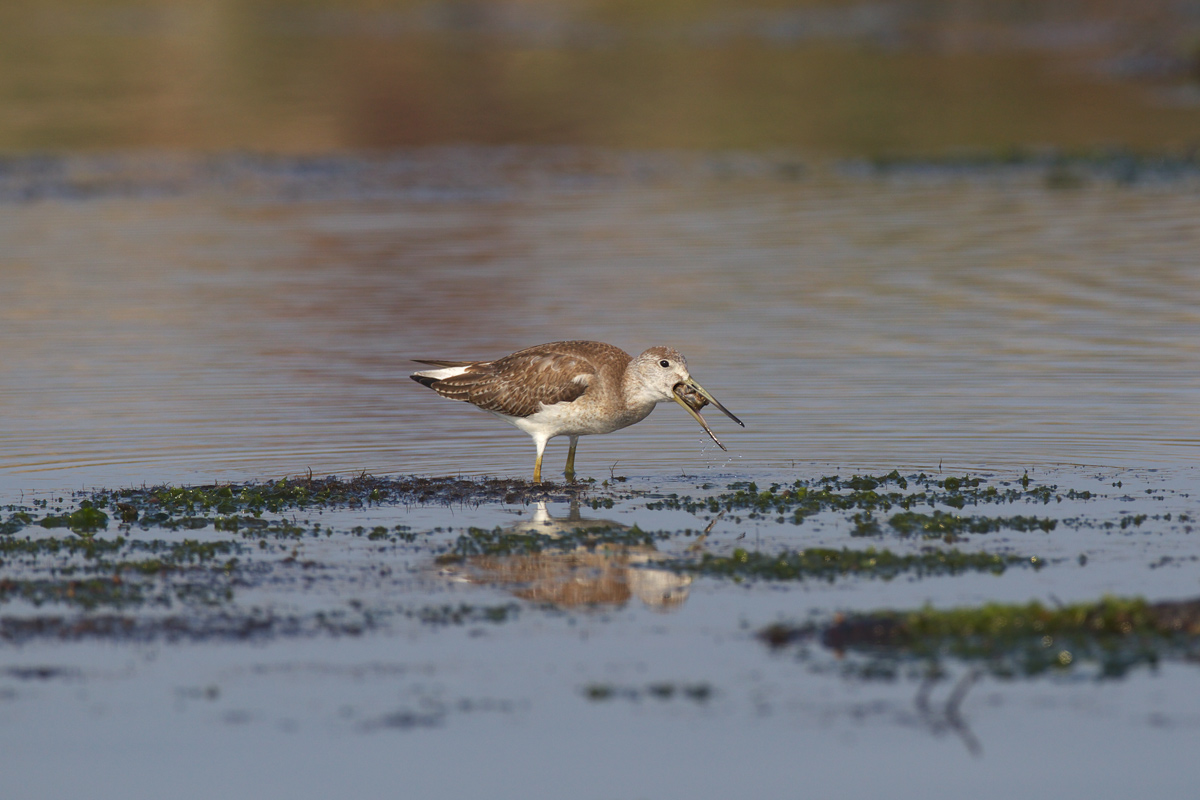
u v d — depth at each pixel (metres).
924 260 26.30
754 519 13.20
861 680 9.51
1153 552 11.88
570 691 9.44
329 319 22.45
